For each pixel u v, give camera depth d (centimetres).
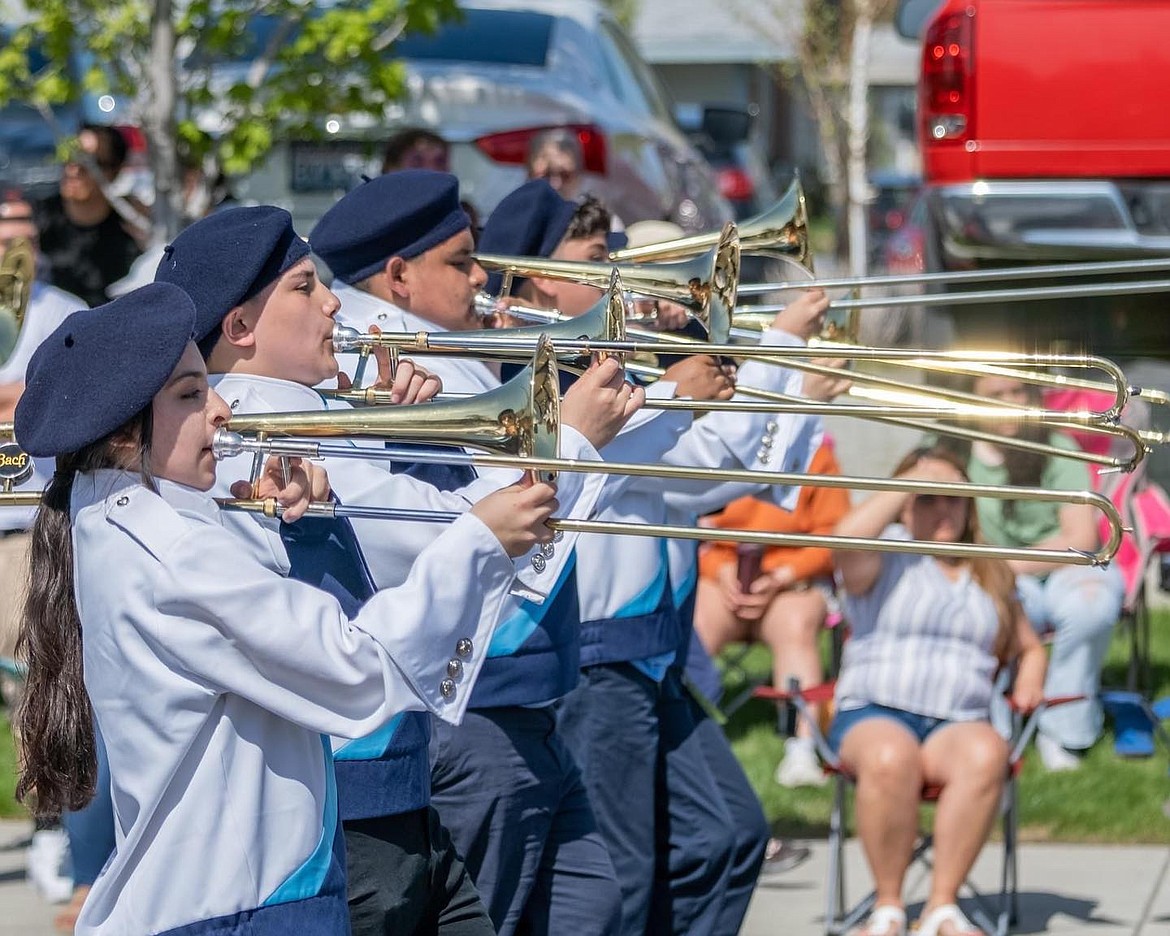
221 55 1923
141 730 630
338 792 742
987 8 2019
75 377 633
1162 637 1947
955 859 1180
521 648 884
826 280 999
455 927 787
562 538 808
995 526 1592
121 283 1677
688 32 7862
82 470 647
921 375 2038
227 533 641
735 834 1054
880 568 1245
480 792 877
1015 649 1270
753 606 1558
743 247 1056
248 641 624
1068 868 1374
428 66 2066
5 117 2650
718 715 1120
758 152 5700
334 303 771
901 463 1272
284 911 637
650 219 2189
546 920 913
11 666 1142
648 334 949
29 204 1948
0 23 1975
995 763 1185
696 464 1000
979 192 2023
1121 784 1522
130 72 1959
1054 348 1689
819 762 1552
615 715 1009
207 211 1908
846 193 6259
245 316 753
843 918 1269
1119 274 1930
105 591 633
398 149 1537
